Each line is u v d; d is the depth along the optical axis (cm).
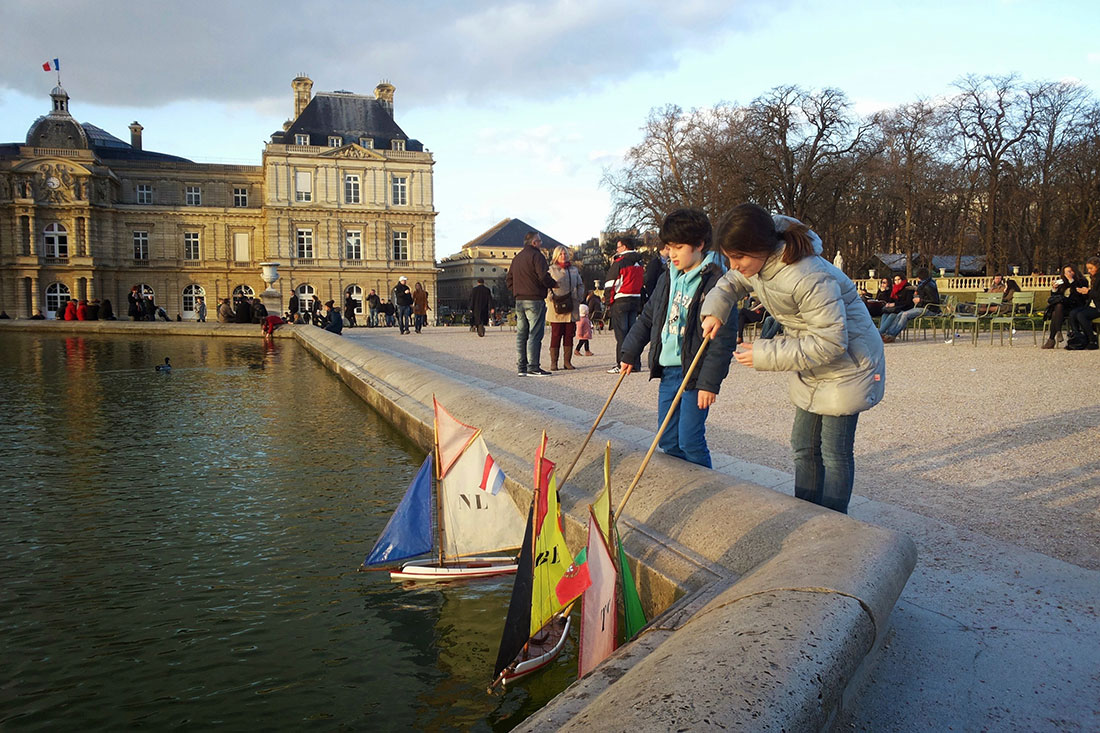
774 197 4612
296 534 534
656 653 247
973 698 258
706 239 465
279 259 6556
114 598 427
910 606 327
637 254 1173
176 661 360
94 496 622
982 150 4812
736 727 188
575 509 463
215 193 7212
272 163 6506
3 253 6469
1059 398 872
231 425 947
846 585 265
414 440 810
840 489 393
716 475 441
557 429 586
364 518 569
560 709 249
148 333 3281
